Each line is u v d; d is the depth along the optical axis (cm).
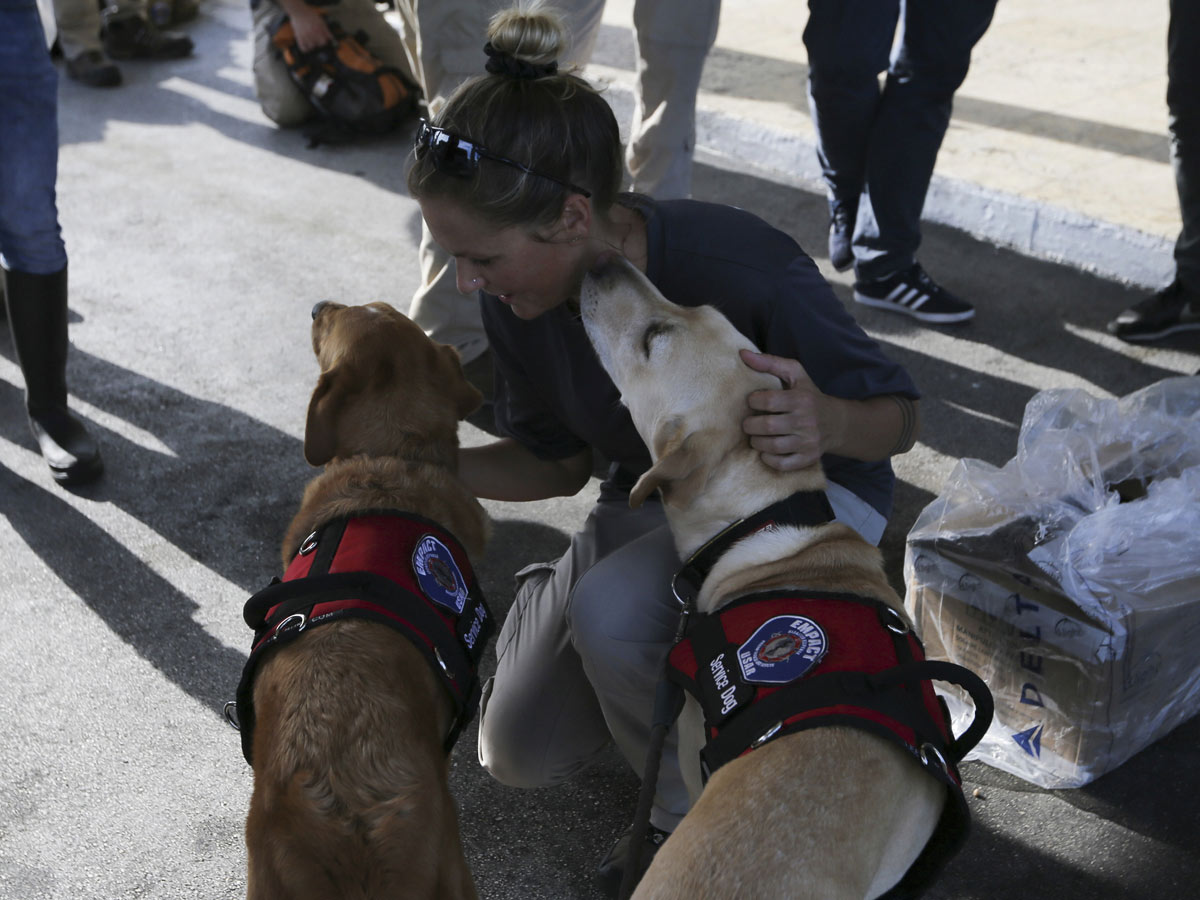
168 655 286
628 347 193
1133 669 236
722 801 152
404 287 462
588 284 197
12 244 325
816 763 154
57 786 247
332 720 172
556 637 218
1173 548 242
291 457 364
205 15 833
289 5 590
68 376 402
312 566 195
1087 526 243
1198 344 422
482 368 400
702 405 187
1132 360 414
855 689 159
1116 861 231
